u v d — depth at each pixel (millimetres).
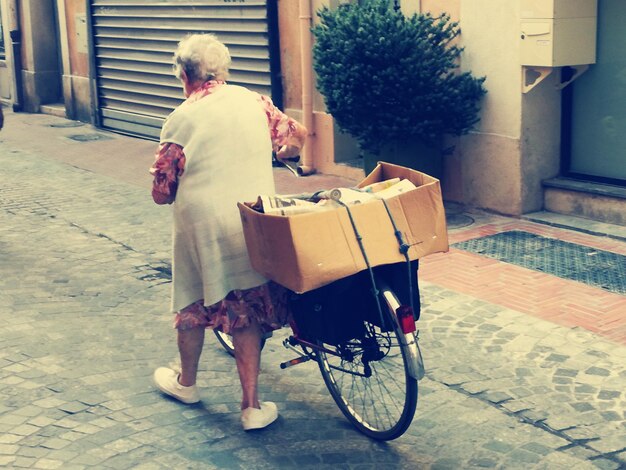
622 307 6051
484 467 4117
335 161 10297
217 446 4363
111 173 11094
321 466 4172
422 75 7906
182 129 4305
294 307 4324
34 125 15195
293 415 4695
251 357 4492
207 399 4883
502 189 8359
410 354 4008
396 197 4066
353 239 3953
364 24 8039
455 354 5359
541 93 8117
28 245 7941
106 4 13898
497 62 8148
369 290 4121
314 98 10352
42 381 5098
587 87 8078
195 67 4367
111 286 6809
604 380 4957
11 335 5797
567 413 4598
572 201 8133
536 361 5230
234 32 11367
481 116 8406
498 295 6348
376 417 4449
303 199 4348
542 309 6051
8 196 9867
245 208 4102
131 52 13594
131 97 13867
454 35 8445
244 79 11359
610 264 6945
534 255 7219
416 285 4270
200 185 4316
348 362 4582
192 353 4715
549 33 7590
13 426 4559
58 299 6516
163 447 4352
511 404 4711
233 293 4406
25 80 16781
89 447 4344
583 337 5555
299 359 4695
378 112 8133
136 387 5023
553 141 8289
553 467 4098
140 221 8727
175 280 4516
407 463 4184
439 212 4152
